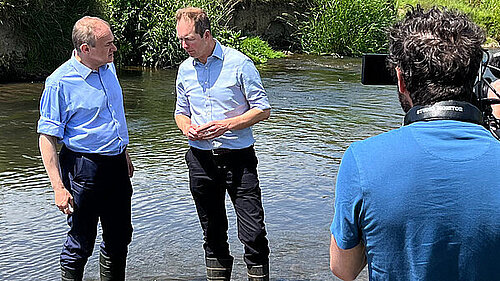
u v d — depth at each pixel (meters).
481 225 1.96
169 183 6.92
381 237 2.03
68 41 14.60
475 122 2.06
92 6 15.41
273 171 7.38
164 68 16.38
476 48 2.03
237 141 4.29
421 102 2.08
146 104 11.62
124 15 16.39
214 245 4.48
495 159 2.00
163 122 10.12
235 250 5.20
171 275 4.75
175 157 8.03
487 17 23.97
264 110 4.29
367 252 2.08
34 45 14.20
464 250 1.97
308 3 20.67
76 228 4.25
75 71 4.17
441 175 1.99
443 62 2.00
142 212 6.02
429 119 2.06
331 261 2.21
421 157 2.01
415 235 1.99
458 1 24.92
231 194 4.37
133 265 4.91
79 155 4.19
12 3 13.66
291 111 11.05
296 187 6.80
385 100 12.24
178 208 6.15
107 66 4.31
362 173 2.04
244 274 4.77
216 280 4.50
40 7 14.12
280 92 13.02
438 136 2.03
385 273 2.04
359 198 2.04
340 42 19.78
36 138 9.01
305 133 9.40
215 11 18.03
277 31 20.77
